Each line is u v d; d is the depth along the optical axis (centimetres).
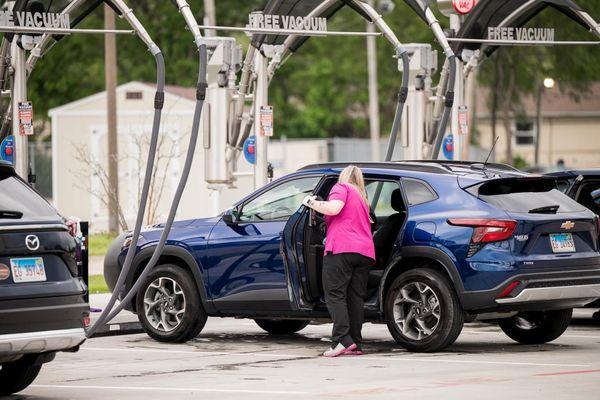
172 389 2012
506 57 9844
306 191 2577
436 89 3969
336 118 14125
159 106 2508
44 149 8550
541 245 2392
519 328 2648
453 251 2372
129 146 6588
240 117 3741
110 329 2911
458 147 3919
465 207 2392
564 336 2825
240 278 2589
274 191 2611
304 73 13838
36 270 1816
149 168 2467
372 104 10644
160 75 2534
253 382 2083
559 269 2398
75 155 6750
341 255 2408
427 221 2419
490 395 1889
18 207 1834
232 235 2609
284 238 2516
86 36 11538
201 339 2797
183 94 6606
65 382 2120
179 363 2366
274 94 13825
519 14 3744
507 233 2355
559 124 14750
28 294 1786
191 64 11331
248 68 3697
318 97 13925
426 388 1970
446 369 2212
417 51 3862
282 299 2531
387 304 2470
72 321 1845
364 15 3394
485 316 2422
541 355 2427
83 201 6756
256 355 2486
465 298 2366
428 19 3291
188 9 2584
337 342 2441
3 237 1777
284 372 2211
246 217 2625
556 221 2405
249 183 6250
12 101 3200
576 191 2895
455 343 2661
